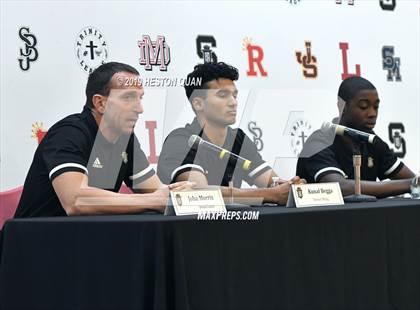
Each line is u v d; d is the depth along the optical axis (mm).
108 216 2797
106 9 4246
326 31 4977
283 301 2695
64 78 4129
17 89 4012
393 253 2994
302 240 2746
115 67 3209
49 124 4090
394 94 5250
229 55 4633
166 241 2455
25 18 4031
